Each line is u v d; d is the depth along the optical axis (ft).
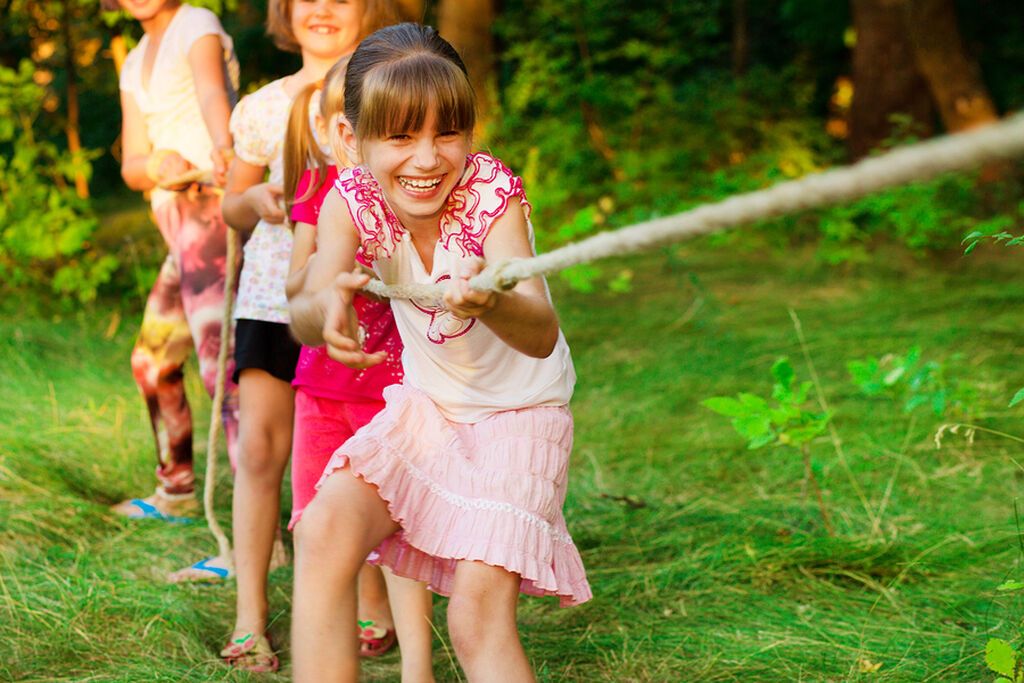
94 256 25.94
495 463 7.49
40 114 35.88
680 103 37.17
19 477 14.47
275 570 12.42
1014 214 29.07
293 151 9.80
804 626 10.65
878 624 10.59
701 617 11.02
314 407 10.09
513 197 7.44
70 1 27.71
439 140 6.93
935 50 31.45
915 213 26.35
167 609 11.23
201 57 13.25
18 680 9.99
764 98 39.14
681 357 20.51
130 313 24.45
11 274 24.72
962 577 11.46
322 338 7.64
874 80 32.40
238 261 13.30
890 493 13.96
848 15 42.57
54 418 16.87
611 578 11.97
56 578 11.84
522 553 7.19
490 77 34.45
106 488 15.12
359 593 10.78
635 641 10.55
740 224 3.92
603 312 24.25
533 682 7.09
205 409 18.67
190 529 13.67
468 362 7.67
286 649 10.85
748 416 12.44
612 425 17.22
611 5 36.29
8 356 19.90
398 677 10.23
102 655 10.49
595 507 14.08
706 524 13.23
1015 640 9.57
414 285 7.15
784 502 13.91
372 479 7.25
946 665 9.64
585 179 33.45
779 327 22.34
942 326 21.38
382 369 9.93
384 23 10.78
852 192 3.27
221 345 12.37
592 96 34.78
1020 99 42.16
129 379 19.52
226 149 12.19
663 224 4.28
